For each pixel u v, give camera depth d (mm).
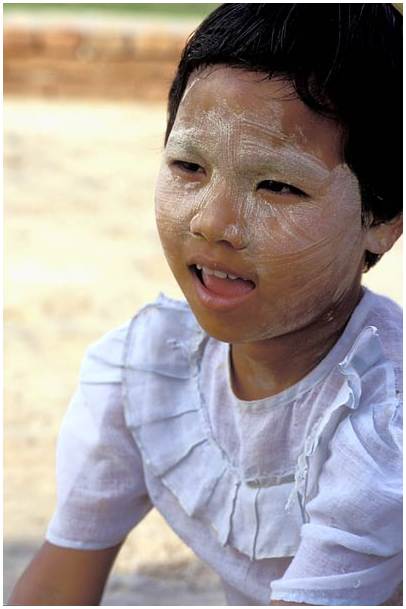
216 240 1464
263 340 1610
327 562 1506
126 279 5738
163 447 1756
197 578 2906
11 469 3561
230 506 1688
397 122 1535
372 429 1506
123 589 2822
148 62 10508
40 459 3646
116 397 1828
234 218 1456
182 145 1485
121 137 9000
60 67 10453
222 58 1474
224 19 1506
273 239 1457
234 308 1497
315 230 1466
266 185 1462
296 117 1446
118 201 7375
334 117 1460
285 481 1645
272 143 1444
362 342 1549
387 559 1522
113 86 10508
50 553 1895
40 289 5504
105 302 5340
